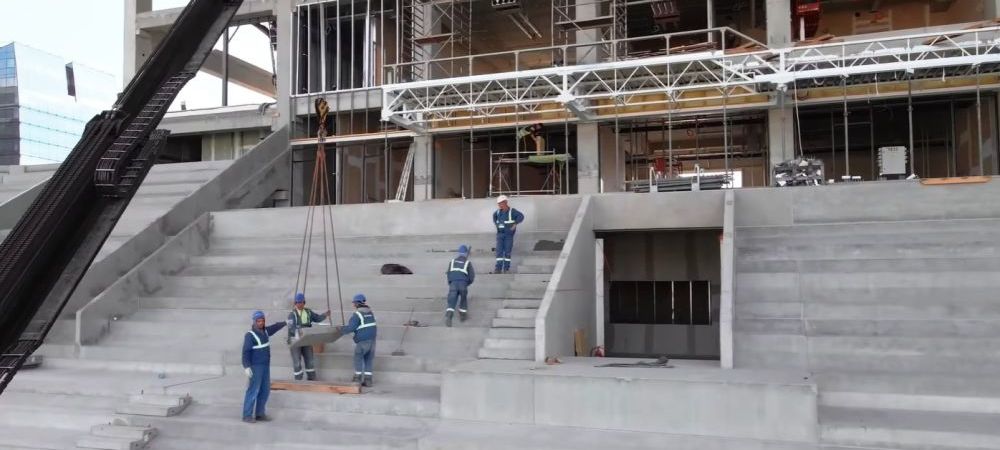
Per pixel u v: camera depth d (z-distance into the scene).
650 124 25.97
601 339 15.69
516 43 31.16
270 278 16.11
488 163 29.19
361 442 9.52
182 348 13.77
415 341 12.97
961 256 12.66
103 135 7.30
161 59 8.21
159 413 10.62
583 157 23.91
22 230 6.64
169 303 15.59
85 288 15.46
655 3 24.03
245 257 17.45
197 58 8.58
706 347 20.48
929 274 11.93
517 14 27.31
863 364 10.50
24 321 6.52
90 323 14.34
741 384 8.91
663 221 15.53
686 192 15.40
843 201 14.66
